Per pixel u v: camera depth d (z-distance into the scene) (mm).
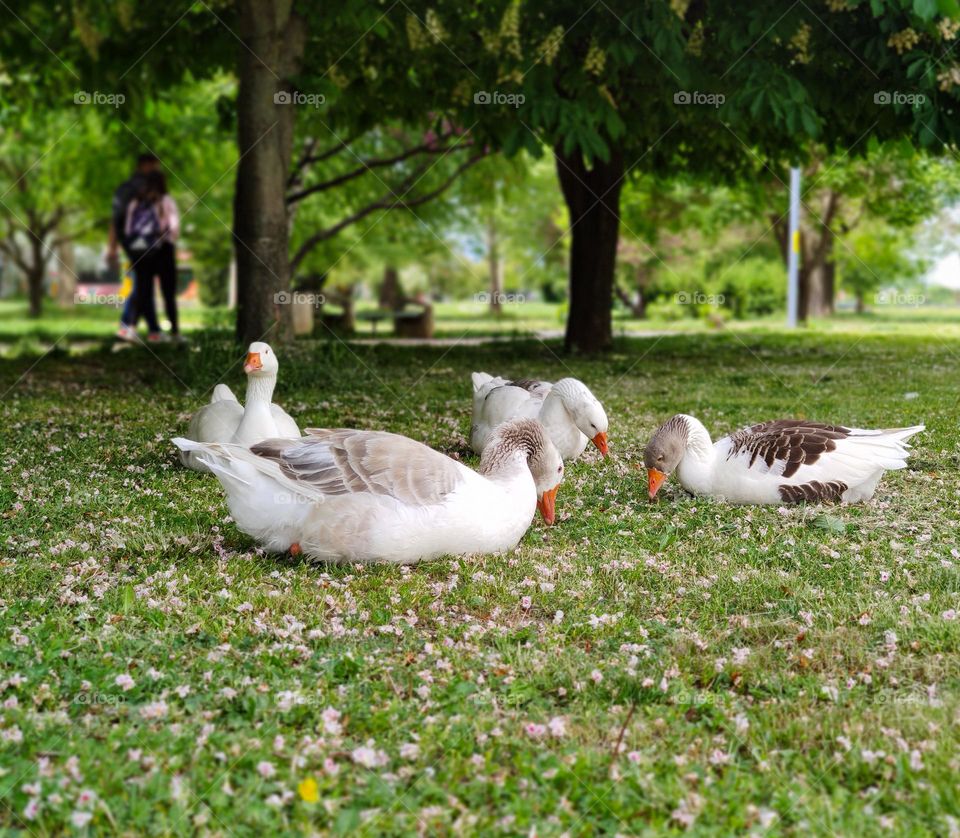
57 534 6176
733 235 40719
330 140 25094
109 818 3158
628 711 3984
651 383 13922
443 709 3979
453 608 5125
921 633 4645
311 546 5605
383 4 14844
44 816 3203
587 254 18781
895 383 13297
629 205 32094
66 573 5512
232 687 4117
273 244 15023
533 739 3750
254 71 14703
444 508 5562
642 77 13789
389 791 3367
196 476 7852
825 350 19203
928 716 3855
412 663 4406
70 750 3572
